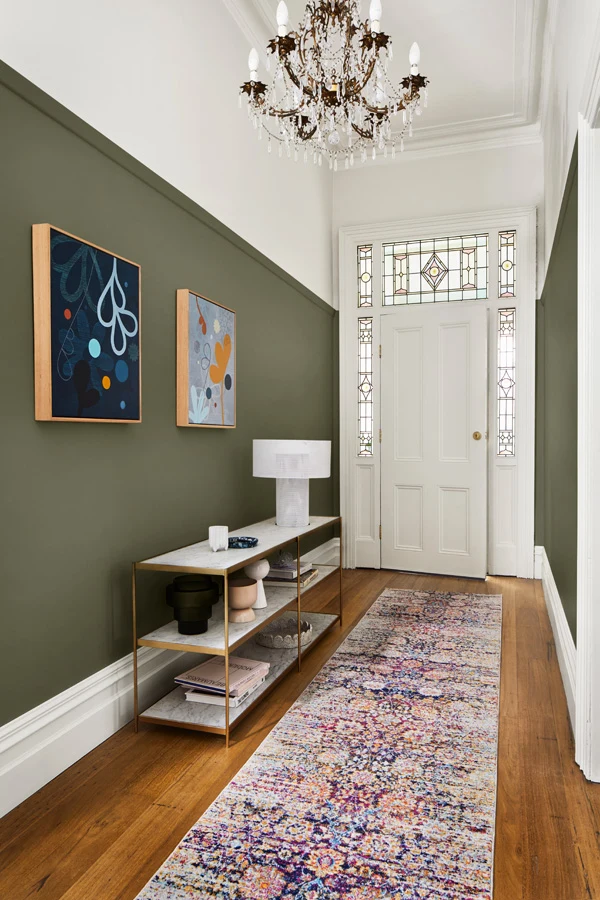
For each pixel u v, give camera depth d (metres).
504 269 5.61
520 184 5.57
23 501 2.16
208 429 3.55
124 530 2.75
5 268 2.07
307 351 5.38
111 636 2.66
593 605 2.33
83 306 2.38
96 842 1.92
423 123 5.41
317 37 2.84
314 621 4.08
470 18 4.02
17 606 2.14
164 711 2.69
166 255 3.09
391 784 2.24
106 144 2.59
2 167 2.06
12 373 2.11
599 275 2.35
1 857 1.85
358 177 6.04
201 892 1.70
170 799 2.15
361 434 6.05
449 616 4.35
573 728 2.68
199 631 2.73
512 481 5.63
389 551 5.93
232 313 3.72
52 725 2.29
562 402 3.45
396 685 3.13
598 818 2.07
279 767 2.36
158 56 3.01
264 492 4.38
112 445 2.66
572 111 2.87
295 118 2.98
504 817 2.07
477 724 2.71
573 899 1.70
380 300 5.95
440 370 5.68
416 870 1.79
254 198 4.21
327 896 1.69
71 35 2.39
